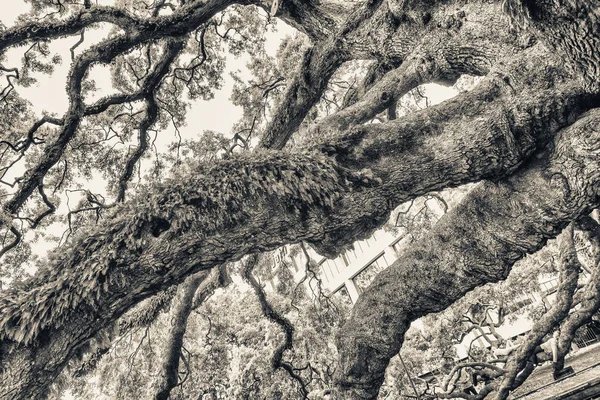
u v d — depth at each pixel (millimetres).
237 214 3787
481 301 16516
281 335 13172
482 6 5848
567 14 3535
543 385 15352
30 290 3174
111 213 3908
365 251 38656
